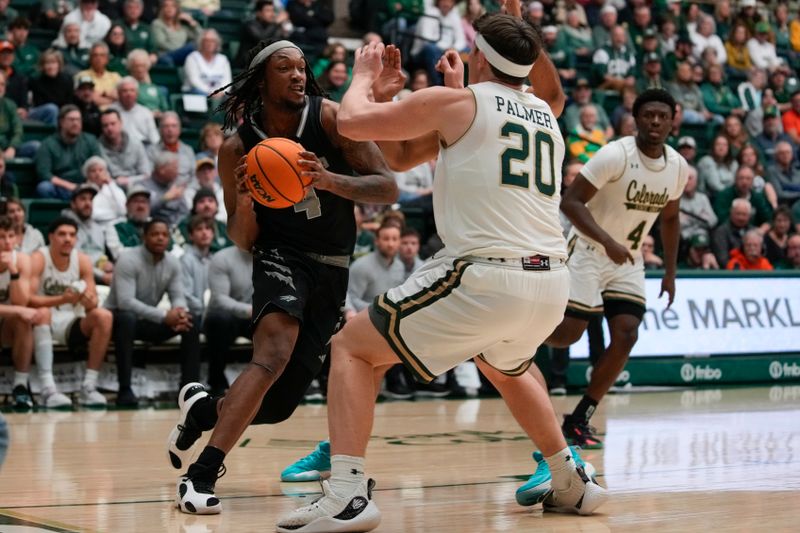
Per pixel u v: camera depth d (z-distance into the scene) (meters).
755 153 15.34
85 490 4.89
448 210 3.98
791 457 6.17
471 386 11.23
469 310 3.86
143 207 11.27
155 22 14.52
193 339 10.19
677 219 6.92
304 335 4.78
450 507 4.52
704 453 6.36
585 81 14.96
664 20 17.66
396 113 3.90
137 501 4.60
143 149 12.32
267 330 4.59
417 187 13.48
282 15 15.34
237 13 16.25
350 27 17.16
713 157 15.16
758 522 4.10
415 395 11.04
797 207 15.24
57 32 14.20
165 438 7.10
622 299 6.60
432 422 8.31
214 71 14.12
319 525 3.80
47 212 11.48
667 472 5.55
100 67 13.16
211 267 10.39
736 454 6.31
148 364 10.59
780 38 19.44
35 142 12.23
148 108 13.30
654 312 11.74
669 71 17.08
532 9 16.48
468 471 5.63
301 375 4.81
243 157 4.32
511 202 3.94
